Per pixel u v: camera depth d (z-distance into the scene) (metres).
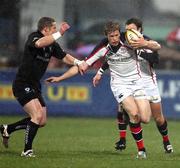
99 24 63.38
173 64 64.00
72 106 59.53
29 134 32.81
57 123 54.38
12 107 59.69
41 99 33.50
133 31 32.69
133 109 32.69
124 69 33.50
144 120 32.81
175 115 59.16
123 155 34.69
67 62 33.97
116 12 62.34
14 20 61.47
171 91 59.00
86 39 63.94
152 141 42.97
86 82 59.25
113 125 53.47
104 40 33.44
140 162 31.34
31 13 61.84
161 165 30.48
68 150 37.25
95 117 59.50
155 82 35.50
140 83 33.53
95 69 59.00
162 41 66.81
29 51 32.66
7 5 61.16
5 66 61.31
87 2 63.00
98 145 40.25
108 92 59.28
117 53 33.28
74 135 46.09
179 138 44.94
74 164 30.52
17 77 33.09
